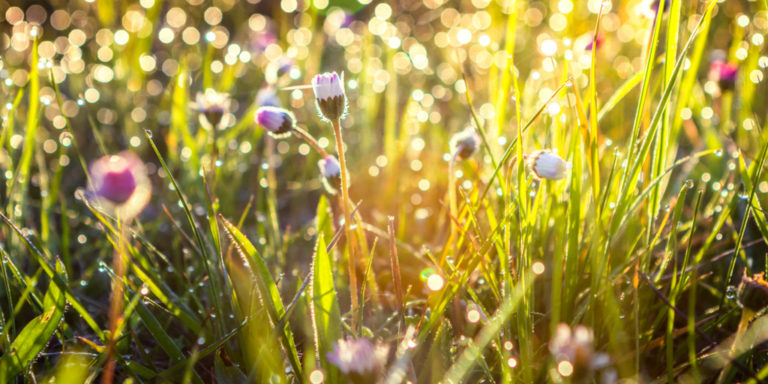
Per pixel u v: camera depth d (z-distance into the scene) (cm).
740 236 33
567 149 37
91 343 33
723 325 34
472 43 79
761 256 38
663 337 33
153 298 36
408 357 31
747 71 43
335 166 36
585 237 35
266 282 32
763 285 30
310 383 31
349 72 74
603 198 33
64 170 53
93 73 72
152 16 72
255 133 51
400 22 96
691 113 45
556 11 81
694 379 31
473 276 37
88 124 61
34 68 38
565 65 37
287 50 70
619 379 32
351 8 89
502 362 32
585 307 33
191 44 84
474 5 89
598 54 58
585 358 27
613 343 32
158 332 33
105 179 29
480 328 35
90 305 39
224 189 46
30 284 33
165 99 60
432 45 88
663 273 36
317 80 32
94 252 43
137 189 29
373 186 51
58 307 32
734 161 40
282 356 32
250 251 32
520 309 32
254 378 31
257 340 32
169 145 48
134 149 56
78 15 89
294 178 55
